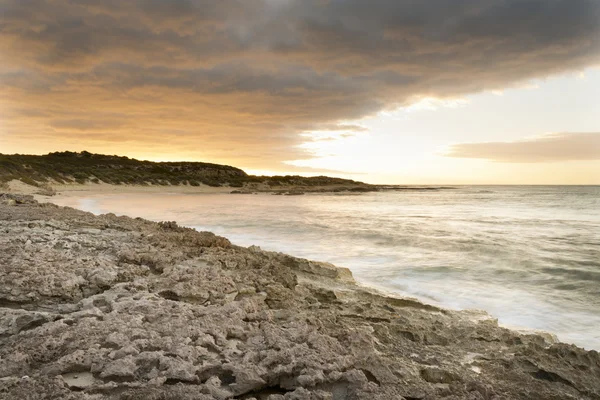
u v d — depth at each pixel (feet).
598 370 18.43
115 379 13.03
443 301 34.55
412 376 15.19
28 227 41.11
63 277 22.68
